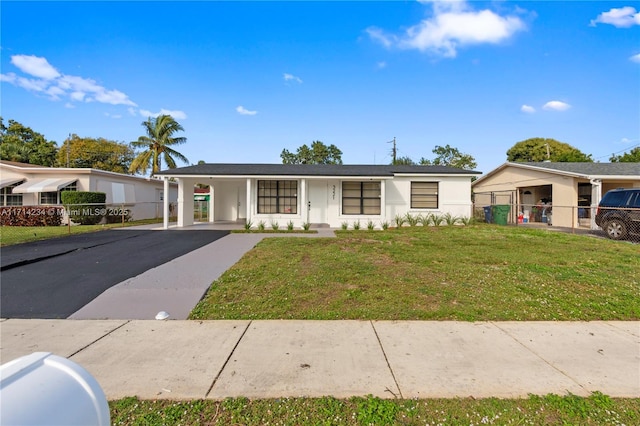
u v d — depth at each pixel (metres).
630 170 16.45
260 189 15.40
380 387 2.91
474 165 39.38
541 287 5.74
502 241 10.62
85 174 18.81
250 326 4.30
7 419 0.96
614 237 11.38
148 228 14.85
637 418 2.51
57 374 1.26
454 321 4.46
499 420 2.50
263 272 6.60
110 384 2.96
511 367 3.26
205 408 2.64
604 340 3.89
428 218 15.74
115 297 5.34
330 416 2.54
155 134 30.84
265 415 2.56
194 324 4.38
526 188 20.48
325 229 14.55
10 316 4.68
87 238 11.47
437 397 2.77
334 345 3.75
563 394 2.81
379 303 5.05
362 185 15.68
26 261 7.51
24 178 18.70
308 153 42.16
